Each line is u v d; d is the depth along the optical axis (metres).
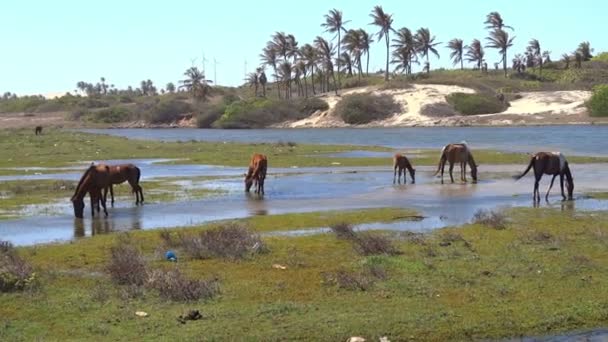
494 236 16.52
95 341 9.54
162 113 137.25
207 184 30.22
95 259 14.72
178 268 13.28
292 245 15.83
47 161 43.94
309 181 31.08
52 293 11.88
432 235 16.84
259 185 26.81
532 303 11.05
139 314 10.59
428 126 100.25
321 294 11.66
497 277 12.53
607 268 13.01
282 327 10.05
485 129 84.88
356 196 25.77
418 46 138.62
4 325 10.19
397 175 33.22
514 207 22.03
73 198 21.36
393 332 9.92
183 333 9.81
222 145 56.56
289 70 137.50
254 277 12.86
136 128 133.12
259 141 71.56
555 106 100.88
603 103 90.12
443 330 10.01
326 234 17.19
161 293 11.64
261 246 15.15
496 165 37.69
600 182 28.88
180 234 16.80
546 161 23.36
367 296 11.51
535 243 15.45
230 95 144.62
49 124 140.38
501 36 140.50
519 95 110.31
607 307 10.82
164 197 25.98
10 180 32.59
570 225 18.03
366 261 13.67
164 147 55.12
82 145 58.38
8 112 169.62
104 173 21.92
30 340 9.60
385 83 124.75
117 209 23.20
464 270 13.01
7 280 12.01
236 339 9.60
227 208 23.09
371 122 109.06
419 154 46.38
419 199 24.62
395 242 15.89
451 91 114.19
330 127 110.12
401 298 11.37
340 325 10.12
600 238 15.74
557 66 156.50
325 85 151.38
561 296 11.37
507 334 9.95
